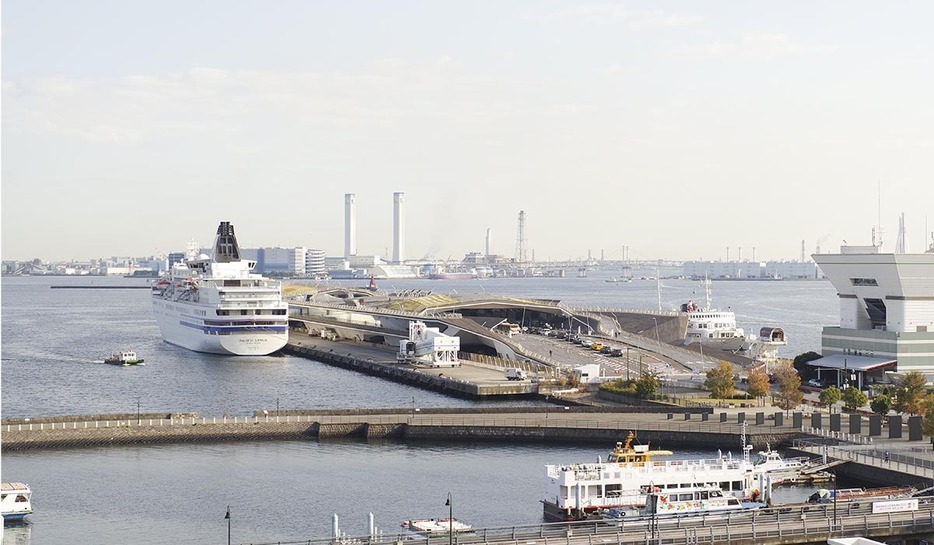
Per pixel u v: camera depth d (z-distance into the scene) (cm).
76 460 17100
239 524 13300
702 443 18250
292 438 19162
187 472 16225
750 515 13025
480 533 12244
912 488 14375
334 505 14262
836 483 15700
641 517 12975
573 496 13412
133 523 13362
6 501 13425
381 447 18362
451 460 17238
